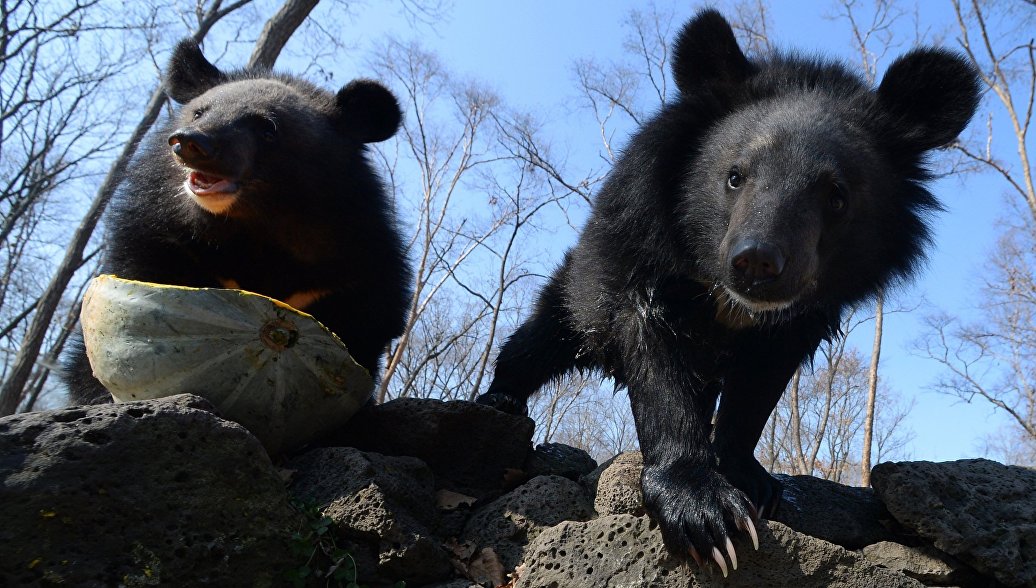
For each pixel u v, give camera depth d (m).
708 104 0.92
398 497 0.82
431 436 0.98
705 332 0.95
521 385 1.29
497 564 0.82
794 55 0.97
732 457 0.90
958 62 0.89
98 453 0.66
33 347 3.18
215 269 1.10
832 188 0.79
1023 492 0.85
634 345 0.88
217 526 0.69
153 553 0.66
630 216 0.92
